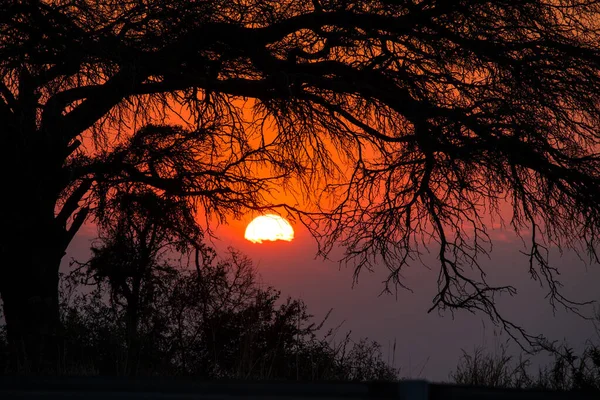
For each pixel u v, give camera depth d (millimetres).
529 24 44781
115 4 41031
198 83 47375
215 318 36219
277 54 50438
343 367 35125
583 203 43656
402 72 46219
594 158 43500
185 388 7191
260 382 7273
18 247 47719
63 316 39719
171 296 37781
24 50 39625
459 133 43250
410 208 47062
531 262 45781
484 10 44750
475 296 46438
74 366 34406
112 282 39812
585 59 42594
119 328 35281
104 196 49469
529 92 43094
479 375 30000
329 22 44812
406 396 6898
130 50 42062
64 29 39219
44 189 47938
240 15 45875
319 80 46719
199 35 44125
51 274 48688
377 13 46562
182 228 49125
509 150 42469
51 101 45219
